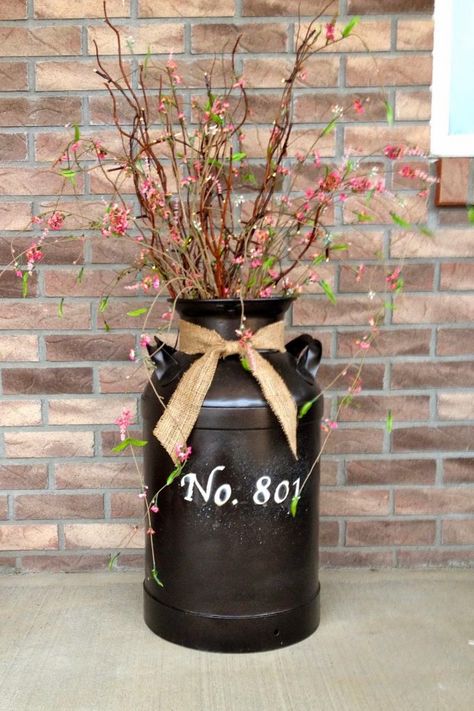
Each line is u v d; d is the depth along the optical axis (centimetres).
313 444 142
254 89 165
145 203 144
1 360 172
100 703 123
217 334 136
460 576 174
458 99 167
